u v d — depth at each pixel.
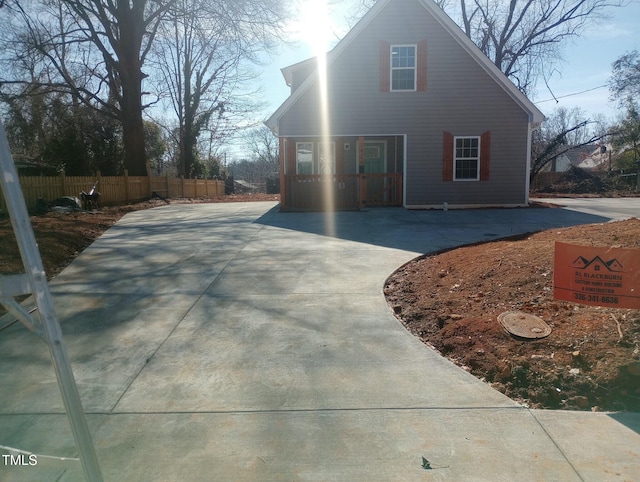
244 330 5.52
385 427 3.58
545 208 17.11
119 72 24.23
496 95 17.31
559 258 4.53
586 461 3.15
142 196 23.77
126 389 4.22
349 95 17.31
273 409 3.86
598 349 4.34
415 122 17.42
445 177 17.59
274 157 74.00
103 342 5.24
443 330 5.32
